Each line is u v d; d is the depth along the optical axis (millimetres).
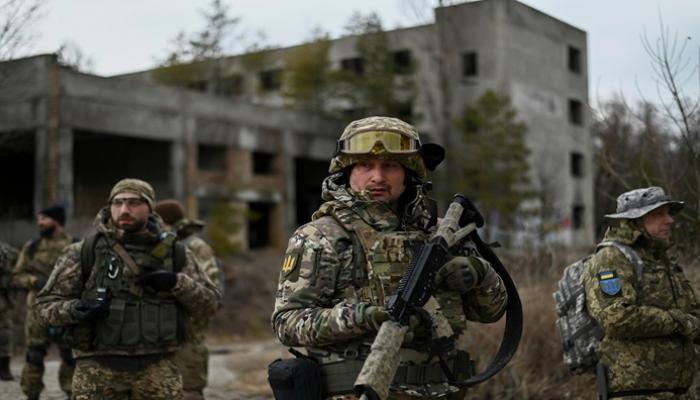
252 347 15961
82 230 23438
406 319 2918
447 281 3141
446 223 3178
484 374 3289
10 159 28906
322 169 38781
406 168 3312
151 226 5141
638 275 4473
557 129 36625
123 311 4863
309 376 3090
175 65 38594
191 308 5055
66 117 23641
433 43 37062
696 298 4645
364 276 3109
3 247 8977
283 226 32250
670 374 4457
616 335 4410
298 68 38219
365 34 37219
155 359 4977
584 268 4723
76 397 4844
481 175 31906
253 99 41188
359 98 36875
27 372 7672
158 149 29297
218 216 27578
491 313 3363
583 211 36531
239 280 22922
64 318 4777
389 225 3199
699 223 6320
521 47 36062
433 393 3127
